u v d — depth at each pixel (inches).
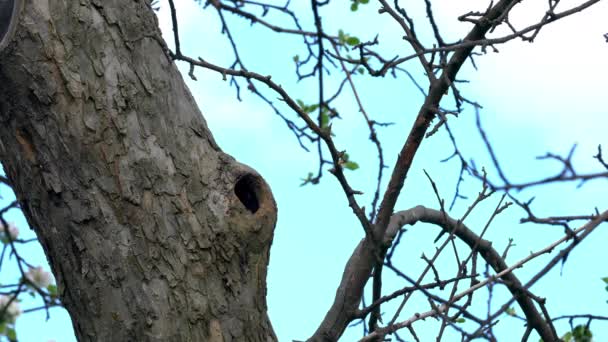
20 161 181.8
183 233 180.7
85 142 179.0
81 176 179.0
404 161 189.5
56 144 179.2
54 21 180.7
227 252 183.5
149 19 188.7
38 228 185.5
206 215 183.2
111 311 177.5
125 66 183.6
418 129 187.9
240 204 186.4
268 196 190.5
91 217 178.4
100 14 184.1
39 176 180.4
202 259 181.3
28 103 179.2
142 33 186.7
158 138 183.3
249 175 190.1
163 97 185.9
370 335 188.1
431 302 175.2
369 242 190.2
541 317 234.5
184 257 179.9
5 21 177.6
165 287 178.1
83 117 179.3
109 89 181.5
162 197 180.9
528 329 204.7
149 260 178.4
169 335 176.6
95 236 178.5
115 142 180.2
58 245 181.3
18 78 178.4
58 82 179.0
